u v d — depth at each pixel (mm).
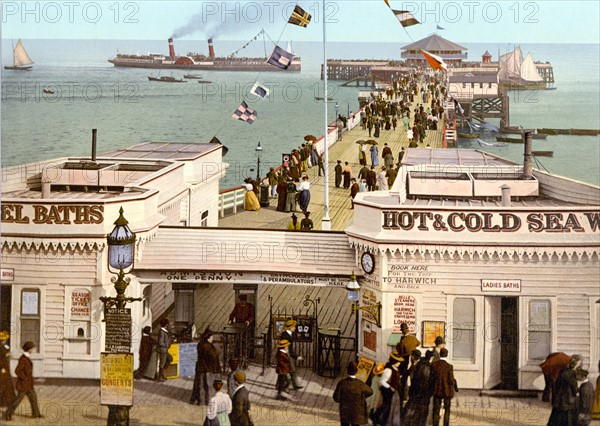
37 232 25531
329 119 99562
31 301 25891
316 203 43469
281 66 39125
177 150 37688
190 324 27781
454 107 63000
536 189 30750
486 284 25172
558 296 25094
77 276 25797
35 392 24688
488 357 25328
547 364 24609
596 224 24984
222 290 32906
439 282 25297
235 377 22172
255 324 27609
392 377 22547
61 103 93375
